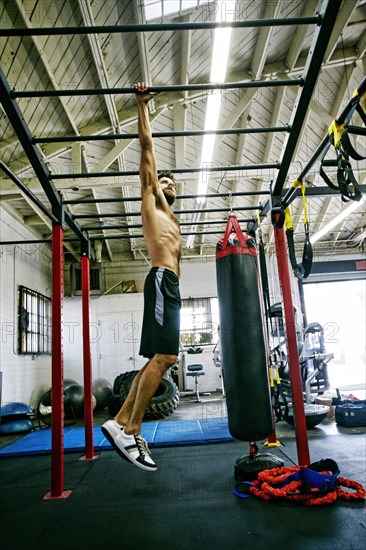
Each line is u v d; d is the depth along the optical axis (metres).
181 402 8.20
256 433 2.55
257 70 5.12
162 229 1.91
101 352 9.15
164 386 6.75
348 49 5.21
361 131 1.96
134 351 9.17
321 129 6.55
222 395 8.97
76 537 2.04
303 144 6.86
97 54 4.18
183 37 4.44
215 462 3.41
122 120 5.46
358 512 2.18
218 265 2.82
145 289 1.83
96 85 4.76
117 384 7.51
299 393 2.94
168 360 1.74
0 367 6.21
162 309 1.75
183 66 4.83
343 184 1.86
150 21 3.94
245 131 2.45
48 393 6.40
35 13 3.66
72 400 6.54
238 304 2.67
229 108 5.95
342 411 4.86
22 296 7.33
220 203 8.59
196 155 6.73
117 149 5.60
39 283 8.48
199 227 9.30
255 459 2.88
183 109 5.49
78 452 4.01
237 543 1.88
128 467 3.39
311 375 6.11
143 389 1.71
